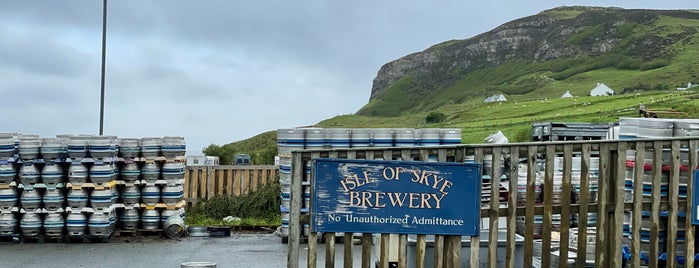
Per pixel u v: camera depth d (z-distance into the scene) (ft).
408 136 49.14
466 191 26.96
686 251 28.81
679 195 30.37
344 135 49.11
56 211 47.57
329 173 26.78
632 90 542.16
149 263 41.16
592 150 27.55
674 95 353.92
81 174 47.34
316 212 26.71
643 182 31.07
